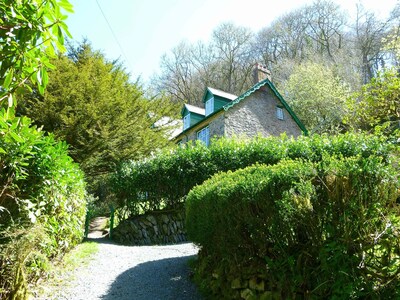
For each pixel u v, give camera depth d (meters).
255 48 35.69
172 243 9.98
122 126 11.75
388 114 5.22
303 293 2.66
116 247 8.34
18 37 1.89
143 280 5.27
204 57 36.31
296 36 34.19
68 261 5.77
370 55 27.88
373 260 2.21
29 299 3.58
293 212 2.62
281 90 26.44
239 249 3.48
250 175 3.38
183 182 10.17
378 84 5.17
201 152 10.38
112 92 11.94
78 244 7.62
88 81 11.24
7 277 3.18
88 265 5.95
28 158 3.42
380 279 2.11
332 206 2.41
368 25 28.86
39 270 3.99
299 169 2.73
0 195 3.03
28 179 3.68
